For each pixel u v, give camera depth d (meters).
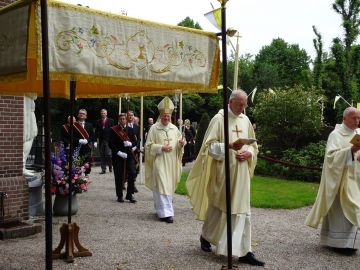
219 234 5.94
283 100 16.69
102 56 4.50
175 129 9.42
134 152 10.80
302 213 9.80
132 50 4.72
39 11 4.00
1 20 4.35
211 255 6.27
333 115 24.30
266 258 6.25
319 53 21.83
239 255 5.74
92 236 7.32
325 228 6.73
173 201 11.18
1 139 7.77
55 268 5.59
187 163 22.23
